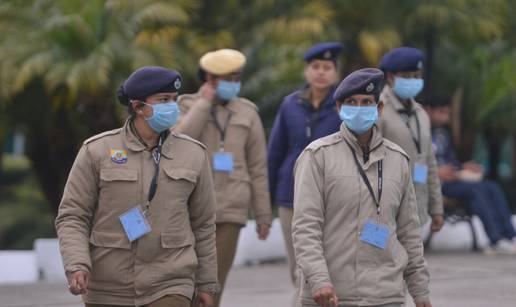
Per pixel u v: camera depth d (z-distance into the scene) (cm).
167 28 3931
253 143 1711
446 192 2825
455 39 4431
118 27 3769
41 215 5219
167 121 1162
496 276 2391
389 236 1173
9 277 2520
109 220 1158
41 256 2555
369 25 4306
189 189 1178
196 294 1210
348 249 1166
